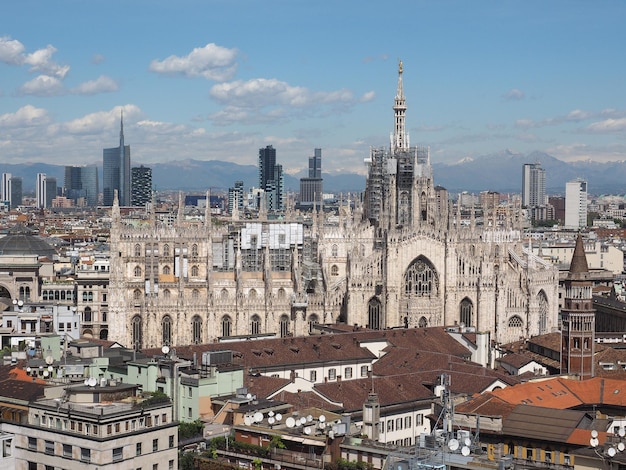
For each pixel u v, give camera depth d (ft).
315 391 533.14
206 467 412.57
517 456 448.65
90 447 391.86
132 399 421.18
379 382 555.69
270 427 432.25
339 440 408.26
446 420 418.10
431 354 652.89
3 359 555.28
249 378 549.95
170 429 414.62
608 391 544.21
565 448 436.76
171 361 521.65
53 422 406.00
